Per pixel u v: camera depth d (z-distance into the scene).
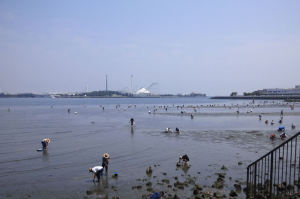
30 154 30.09
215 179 20.98
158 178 21.42
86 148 33.38
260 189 17.34
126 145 35.28
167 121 69.88
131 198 17.39
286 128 53.03
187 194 17.83
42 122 68.19
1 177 21.86
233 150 31.77
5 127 56.59
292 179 19.48
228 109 128.38
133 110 125.44
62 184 20.23
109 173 22.92
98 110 126.69
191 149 32.50
